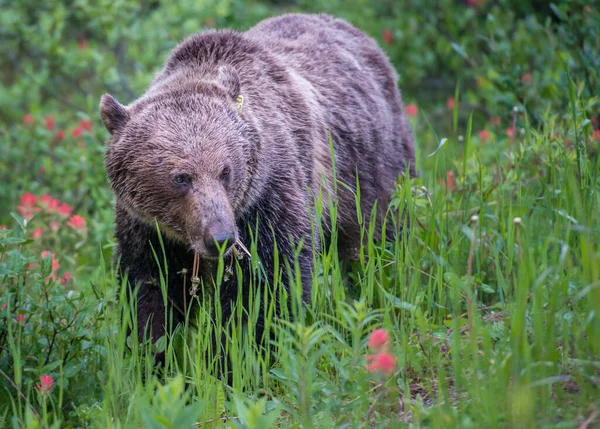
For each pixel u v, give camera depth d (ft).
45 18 66.64
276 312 33.12
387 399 27.43
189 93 33.27
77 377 31.17
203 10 68.39
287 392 28.86
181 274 34.42
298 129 36.19
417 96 77.25
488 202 39.78
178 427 22.49
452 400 26.53
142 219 32.68
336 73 41.88
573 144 39.11
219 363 32.78
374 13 78.69
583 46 50.39
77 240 47.67
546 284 28.99
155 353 31.30
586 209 31.91
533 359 25.76
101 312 32.19
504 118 50.80
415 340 30.37
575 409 24.22
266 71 36.81
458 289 27.53
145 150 31.68
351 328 26.35
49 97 79.20
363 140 41.34
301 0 77.30
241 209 32.50
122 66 68.85
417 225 38.37
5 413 27.71
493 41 54.08
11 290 30.99
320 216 31.68
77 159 56.59
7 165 61.46
